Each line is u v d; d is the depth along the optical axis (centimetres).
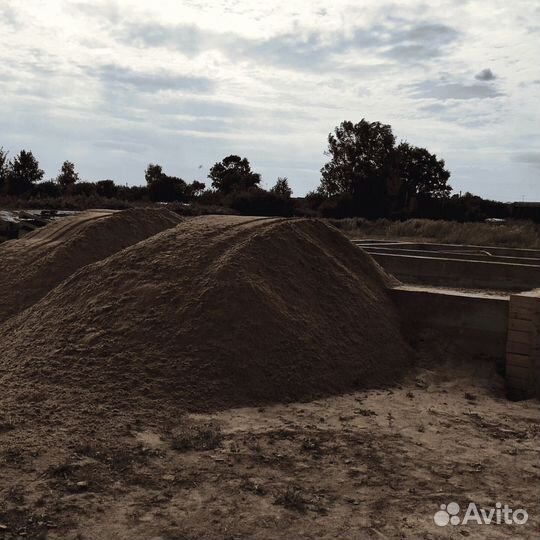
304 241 845
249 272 733
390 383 723
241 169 5234
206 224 864
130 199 4141
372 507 413
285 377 651
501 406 657
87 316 712
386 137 4072
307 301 759
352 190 4050
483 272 1157
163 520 384
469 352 798
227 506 404
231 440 515
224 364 634
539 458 508
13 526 365
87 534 363
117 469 447
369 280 891
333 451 503
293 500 412
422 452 511
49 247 1091
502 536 383
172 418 552
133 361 626
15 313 936
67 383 599
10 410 539
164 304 699
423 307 842
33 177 4138
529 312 731
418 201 3947
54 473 431
